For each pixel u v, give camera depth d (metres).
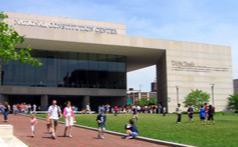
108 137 25.67
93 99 89.50
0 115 52.84
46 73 81.50
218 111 89.56
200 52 89.19
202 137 24.08
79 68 84.75
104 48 80.81
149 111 80.12
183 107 85.56
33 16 76.25
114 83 87.56
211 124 36.19
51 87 81.38
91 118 46.09
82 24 81.12
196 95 81.56
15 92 78.12
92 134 27.52
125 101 88.31
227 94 92.06
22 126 32.91
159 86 91.31
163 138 23.59
